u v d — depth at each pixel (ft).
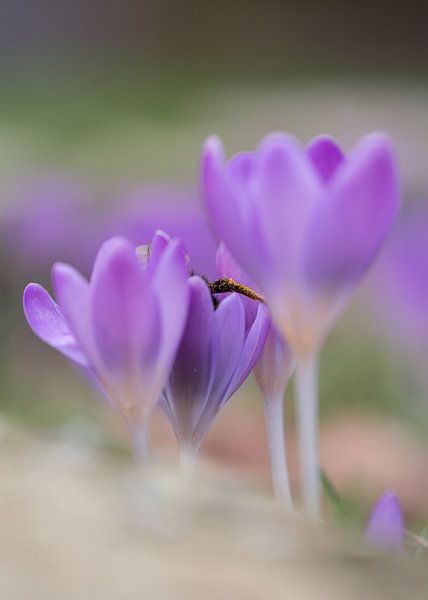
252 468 4.01
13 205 5.98
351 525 1.53
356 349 5.74
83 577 1.06
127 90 19.89
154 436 4.03
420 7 24.63
